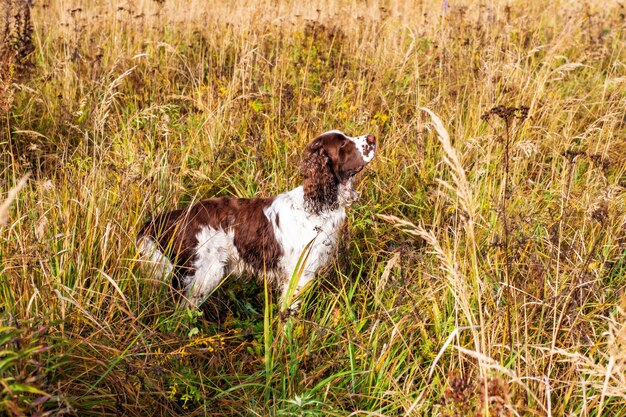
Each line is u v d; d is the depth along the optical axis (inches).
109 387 105.0
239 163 195.9
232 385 117.7
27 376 86.8
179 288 145.6
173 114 214.1
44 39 289.1
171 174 168.9
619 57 307.1
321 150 147.9
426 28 309.9
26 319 99.7
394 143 201.8
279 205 150.9
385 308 127.6
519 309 120.3
